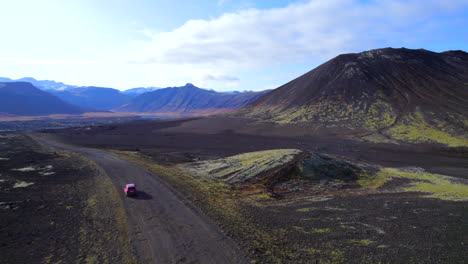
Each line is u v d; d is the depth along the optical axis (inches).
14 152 2413.9
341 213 979.3
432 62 6063.0
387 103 4662.9
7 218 854.5
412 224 855.1
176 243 690.2
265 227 826.2
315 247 685.9
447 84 4980.3
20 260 605.9
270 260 613.6
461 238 740.7
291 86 6998.0
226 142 3447.3
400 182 1547.7
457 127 3398.1
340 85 5738.2
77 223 819.4
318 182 1492.4
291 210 1018.1
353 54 6983.3
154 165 1845.5
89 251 648.4
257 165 1718.8
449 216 932.0
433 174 1807.3
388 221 885.8
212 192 1239.5
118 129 5196.9
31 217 865.5
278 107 5999.0
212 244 686.5
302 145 3075.8
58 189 1200.8
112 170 1599.4
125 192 1120.2
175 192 1167.0
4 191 1163.9
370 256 637.3
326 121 4461.1
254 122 5113.2
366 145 3029.0
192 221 843.4
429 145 2918.3
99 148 2945.4
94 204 996.6
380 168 1918.1
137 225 804.0
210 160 2137.1
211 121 5826.8
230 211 971.3
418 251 663.1
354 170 1706.4
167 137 4001.0
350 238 745.6
